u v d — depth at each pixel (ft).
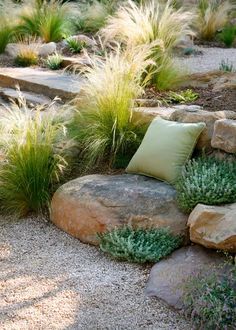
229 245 9.27
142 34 16.90
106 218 10.69
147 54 14.96
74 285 9.49
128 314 8.72
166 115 12.89
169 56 16.99
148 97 15.05
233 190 10.42
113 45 21.59
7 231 11.51
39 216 12.02
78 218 11.04
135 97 14.03
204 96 15.23
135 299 9.09
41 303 8.98
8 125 12.19
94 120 13.19
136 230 10.53
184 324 8.47
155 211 10.59
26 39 23.62
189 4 29.96
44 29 24.36
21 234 11.37
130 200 10.81
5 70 20.20
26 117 12.46
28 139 11.91
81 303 8.99
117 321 8.55
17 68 20.90
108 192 11.07
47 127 12.29
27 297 9.15
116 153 13.08
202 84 16.48
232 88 15.75
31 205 12.12
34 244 10.98
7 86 18.99
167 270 9.53
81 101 13.84
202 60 22.38
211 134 11.92
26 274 9.87
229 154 11.42
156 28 17.56
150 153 11.76
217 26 28.12
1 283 9.57
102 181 11.64
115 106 13.03
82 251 10.66
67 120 13.32
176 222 10.44
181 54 23.61
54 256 10.50
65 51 22.91
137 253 10.00
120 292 9.29
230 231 9.25
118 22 17.51
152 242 10.22
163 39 17.42
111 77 13.42
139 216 10.57
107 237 10.50
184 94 15.12
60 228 11.49
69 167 12.88
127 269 9.98
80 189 11.41
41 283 9.57
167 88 15.97
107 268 10.03
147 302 9.00
